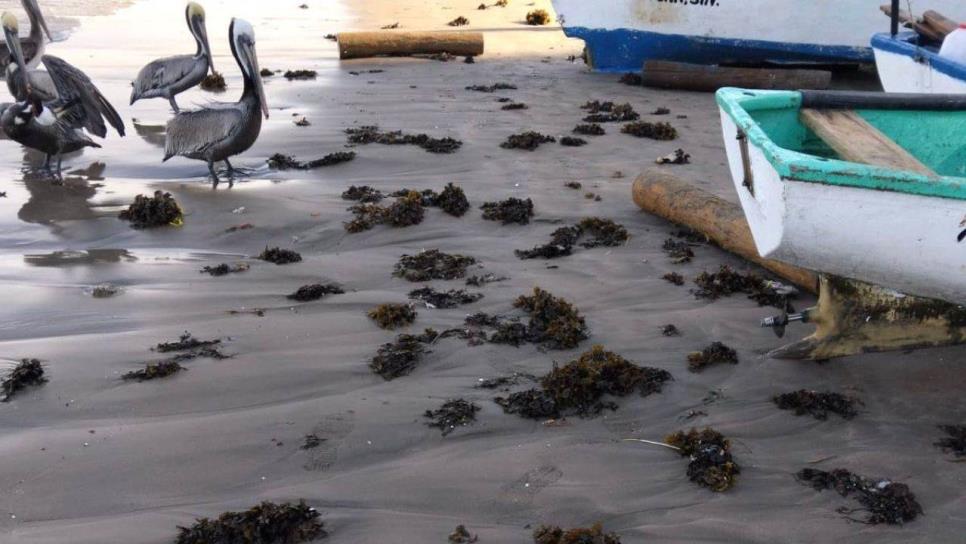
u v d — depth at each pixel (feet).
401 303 15.44
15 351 13.64
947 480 10.76
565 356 13.74
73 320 14.80
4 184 21.94
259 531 9.66
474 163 23.71
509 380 13.01
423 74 34.94
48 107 22.48
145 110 29.04
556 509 10.23
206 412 12.14
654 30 35.17
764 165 12.39
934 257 12.15
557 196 21.16
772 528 9.90
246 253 18.03
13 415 11.99
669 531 9.85
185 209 20.33
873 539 9.73
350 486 10.62
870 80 36.63
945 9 33.35
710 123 28.73
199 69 28.30
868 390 12.84
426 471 10.89
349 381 13.00
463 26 45.73
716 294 15.88
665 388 12.88
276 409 12.21
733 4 34.47
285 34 42.24
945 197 11.52
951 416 12.15
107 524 9.86
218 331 14.42
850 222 11.98
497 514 10.15
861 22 34.50
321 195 21.24
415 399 12.50
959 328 13.05
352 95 31.14
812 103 14.93
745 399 12.64
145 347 13.85
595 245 18.17
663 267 17.13
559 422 12.03
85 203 20.70
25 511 10.08
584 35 35.68
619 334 14.46
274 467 10.99
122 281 16.52
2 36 30.48
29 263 17.30
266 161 23.90
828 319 13.08
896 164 12.46
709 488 10.60
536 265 17.25
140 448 11.29
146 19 43.80
